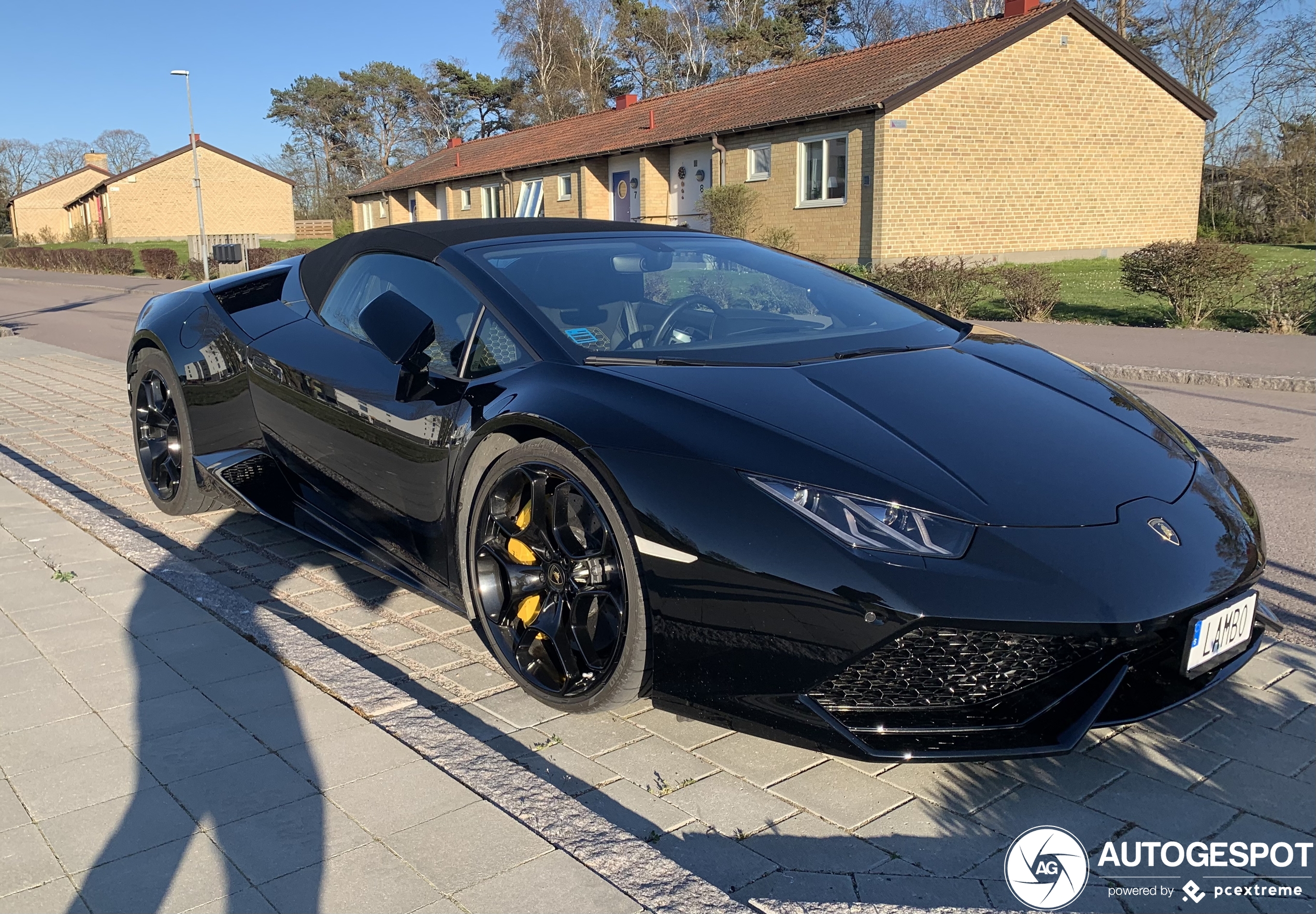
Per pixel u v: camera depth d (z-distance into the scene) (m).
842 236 19.38
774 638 2.13
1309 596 3.46
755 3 54.91
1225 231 28.33
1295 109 31.28
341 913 1.68
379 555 3.30
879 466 2.21
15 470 4.88
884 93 18.30
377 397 3.11
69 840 1.90
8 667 2.68
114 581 3.35
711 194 21.19
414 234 3.43
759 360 2.75
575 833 1.94
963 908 1.85
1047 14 19.05
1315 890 1.92
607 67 59.44
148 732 2.32
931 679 2.13
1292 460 5.46
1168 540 2.22
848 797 2.25
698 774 2.35
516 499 2.70
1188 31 34.59
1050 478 2.29
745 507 2.18
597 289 3.07
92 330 14.11
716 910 1.70
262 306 3.99
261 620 2.98
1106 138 20.75
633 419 2.40
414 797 2.04
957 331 3.38
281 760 2.19
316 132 77.56
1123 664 2.15
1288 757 2.42
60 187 69.56
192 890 1.75
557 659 2.64
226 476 3.94
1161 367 8.50
